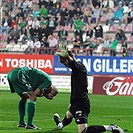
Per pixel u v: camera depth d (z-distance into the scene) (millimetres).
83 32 103562
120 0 108688
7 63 82125
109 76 80188
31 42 101500
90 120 45281
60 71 81188
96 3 108000
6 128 36969
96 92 80625
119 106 61969
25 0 111125
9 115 48688
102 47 99375
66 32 102938
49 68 81375
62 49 28922
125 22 106250
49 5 109125
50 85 35750
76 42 100000
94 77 80688
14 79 35406
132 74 79938
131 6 107938
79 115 29594
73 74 29922
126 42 97750
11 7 110750
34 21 106500
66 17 106812
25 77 35469
